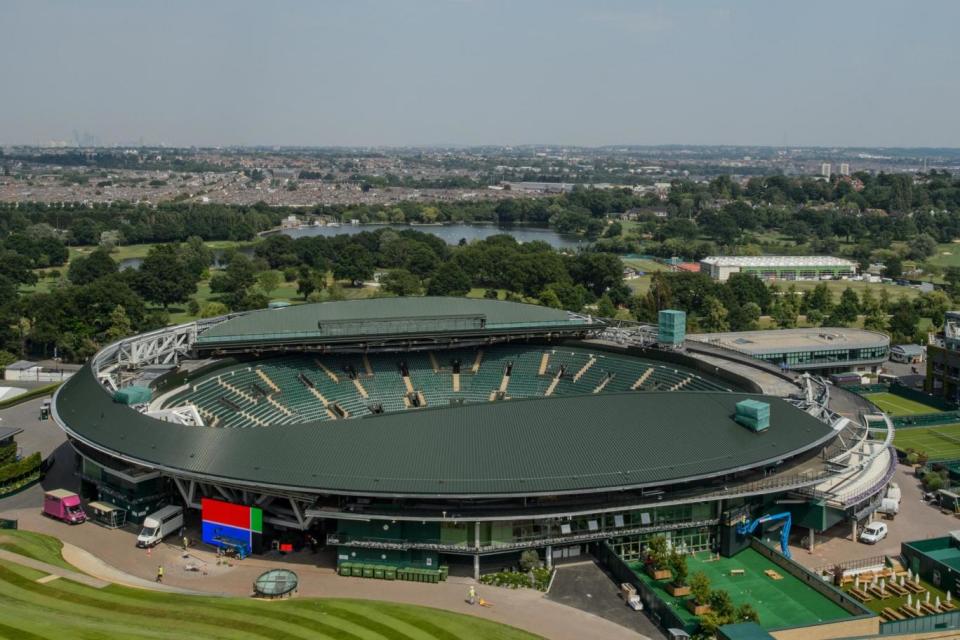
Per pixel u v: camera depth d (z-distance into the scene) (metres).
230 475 126.75
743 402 142.62
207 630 103.50
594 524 128.62
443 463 127.00
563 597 119.19
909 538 142.50
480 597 118.56
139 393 155.00
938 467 173.38
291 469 126.62
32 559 124.94
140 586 118.31
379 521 125.38
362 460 127.75
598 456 130.25
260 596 116.62
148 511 142.00
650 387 196.75
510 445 131.00
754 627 101.50
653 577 122.19
